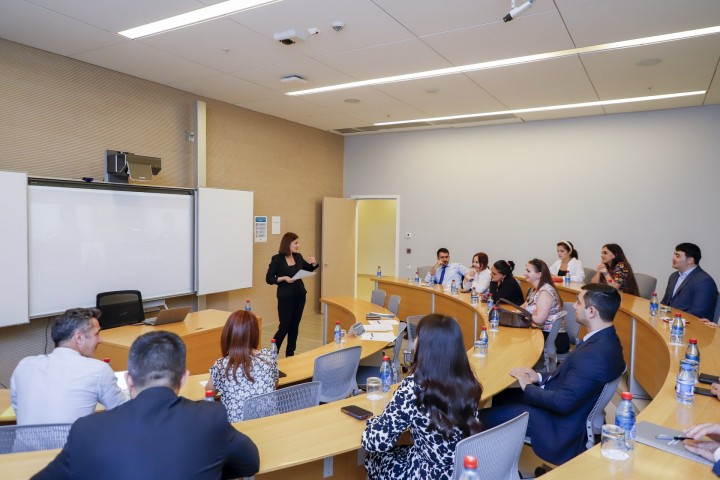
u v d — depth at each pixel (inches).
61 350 84.0
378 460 77.7
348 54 176.6
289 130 301.7
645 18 140.6
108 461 47.5
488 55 175.3
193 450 50.3
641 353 164.9
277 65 190.9
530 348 133.2
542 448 95.5
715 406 82.1
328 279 327.6
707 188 245.9
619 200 266.8
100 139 198.4
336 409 87.1
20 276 163.0
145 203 208.8
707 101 236.5
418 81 209.5
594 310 96.6
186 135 235.9
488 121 291.7
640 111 259.9
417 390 68.8
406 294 267.0
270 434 76.0
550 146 285.3
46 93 179.2
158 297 215.5
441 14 140.8
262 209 283.9
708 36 153.6
